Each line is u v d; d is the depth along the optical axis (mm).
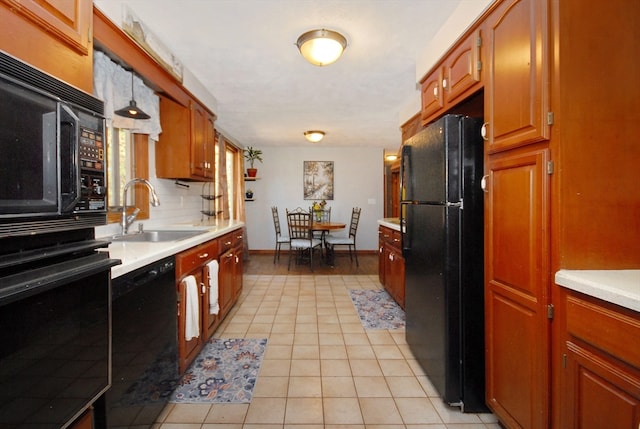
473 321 1617
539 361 1157
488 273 1482
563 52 1067
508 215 1326
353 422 1558
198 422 1554
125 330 1227
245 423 1549
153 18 1871
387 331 2650
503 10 1353
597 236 1083
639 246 1096
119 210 2219
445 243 1616
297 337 2529
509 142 1300
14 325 694
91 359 944
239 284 3387
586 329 980
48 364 785
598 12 1082
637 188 1092
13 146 708
